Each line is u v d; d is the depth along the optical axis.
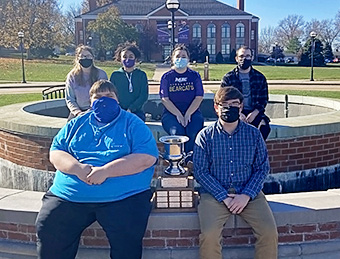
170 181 3.25
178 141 3.31
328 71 42.97
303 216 3.24
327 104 8.85
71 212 2.96
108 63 51.19
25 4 61.94
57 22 73.44
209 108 10.57
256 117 5.06
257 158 3.33
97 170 2.91
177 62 5.08
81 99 5.30
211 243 3.03
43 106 8.72
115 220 2.90
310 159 5.73
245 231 3.27
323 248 3.26
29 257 3.29
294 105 9.81
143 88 5.60
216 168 3.31
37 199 3.50
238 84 5.08
